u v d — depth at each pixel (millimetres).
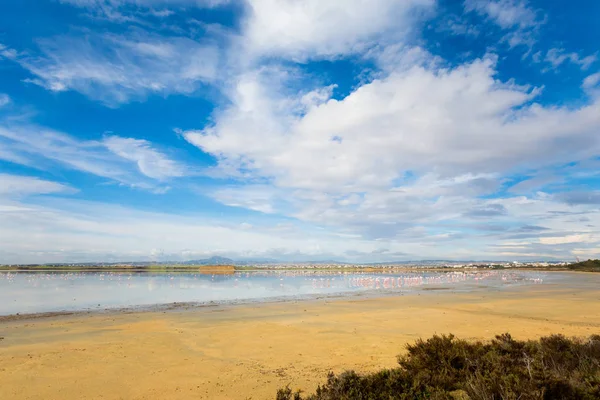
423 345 8852
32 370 9336
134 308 22734
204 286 46812
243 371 9312
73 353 11023
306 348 11742
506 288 41719
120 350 11422
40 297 30516
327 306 23609
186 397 7590
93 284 48500
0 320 17609
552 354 8203
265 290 40188
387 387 6582
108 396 7660
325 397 6336
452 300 27297
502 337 9641
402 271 127750
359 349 11531
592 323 16250
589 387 6043
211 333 14125
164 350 11500
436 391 6238
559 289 39406
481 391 5910
